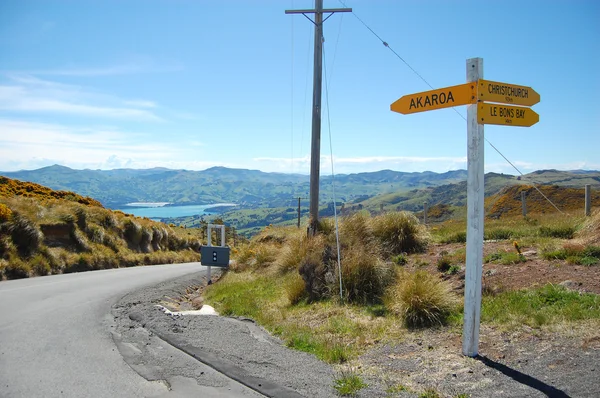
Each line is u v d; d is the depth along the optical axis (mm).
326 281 9000
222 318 8344
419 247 11312
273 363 5598
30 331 7090
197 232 39906
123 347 6340
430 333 6277
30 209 17594
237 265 15062
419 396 4355
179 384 4996
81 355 5961
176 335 6852
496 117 5297
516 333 5621
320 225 12688
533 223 13336
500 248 9719
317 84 12852
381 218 11984
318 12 12609
